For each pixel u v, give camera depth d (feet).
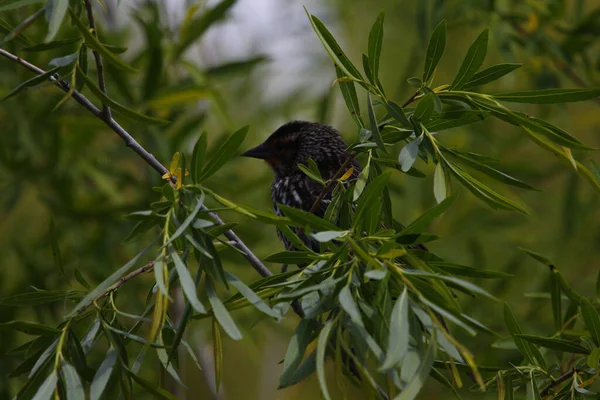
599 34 34.45
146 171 36.91
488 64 42.42
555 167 39.17
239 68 34.99
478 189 17.40
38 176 36.88
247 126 16.43
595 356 18.47
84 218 36.37
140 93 33.42
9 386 32.63
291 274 17.48
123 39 37.55
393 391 15.57
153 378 34.96
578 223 38.65
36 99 35.45
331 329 15.51
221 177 36.55
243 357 52.19
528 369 19.92
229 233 20.84
